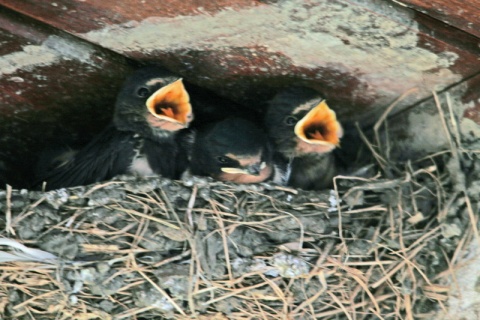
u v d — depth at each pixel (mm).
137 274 6281
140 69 6863
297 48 6582
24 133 7477
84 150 7223
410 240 6684
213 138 7332
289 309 6457
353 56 6664
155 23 6262
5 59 6586
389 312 6676
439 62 6621
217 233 6430
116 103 7098
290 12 6133
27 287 6180
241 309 6395
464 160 6949
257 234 6523
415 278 6656
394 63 6711
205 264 6312
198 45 6566
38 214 6227
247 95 7312
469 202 6758
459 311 6785
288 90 7219
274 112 7328
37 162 7672
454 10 6008
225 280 6348
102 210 6340
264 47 6582
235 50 6637
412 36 6320
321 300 6520
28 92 6984
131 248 6270
